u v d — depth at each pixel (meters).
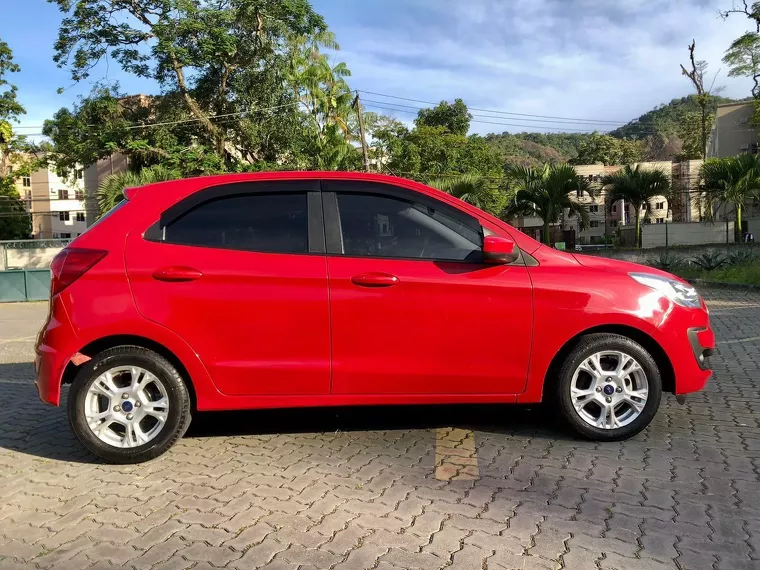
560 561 2.66
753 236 32.47
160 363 3.81
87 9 24.88
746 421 4.49
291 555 2.76
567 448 3.98
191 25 25.14
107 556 2.79
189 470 3.78
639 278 4.05
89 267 3.83
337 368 3.86
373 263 3.89
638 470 3.61
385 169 42.53
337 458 3.92
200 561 2.73
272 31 26.73
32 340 10.50
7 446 4.36
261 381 3.86
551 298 3.91
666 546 2.76
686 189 36.69
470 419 4.66
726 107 51.47
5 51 37.22
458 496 3.32
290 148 29.30
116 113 28.06
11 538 2.99
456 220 4.06
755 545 2.76
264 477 3.64
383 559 2.71
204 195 4.00
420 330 3.88
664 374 4.14
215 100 28.92
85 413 3.80
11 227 43.81
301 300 3.82
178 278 3.80
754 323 9.04
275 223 3.97
